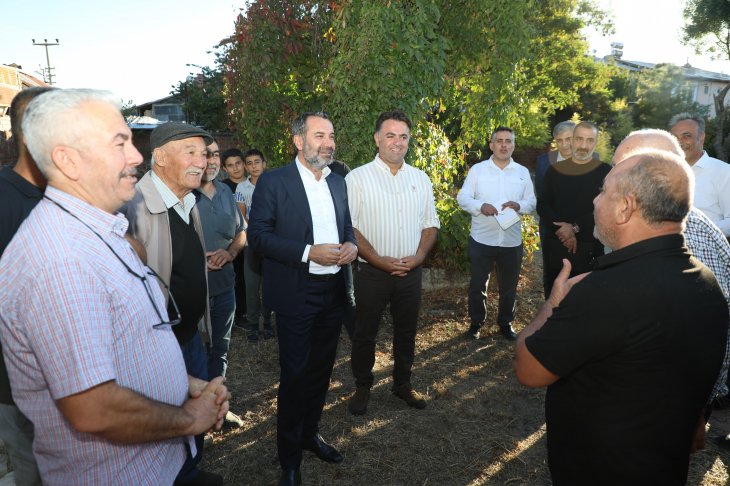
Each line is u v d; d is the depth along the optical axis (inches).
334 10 206.8
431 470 102.3
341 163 163.9
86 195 42.6
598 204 53.5
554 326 48.9
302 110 237.9
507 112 253.0
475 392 135.9
